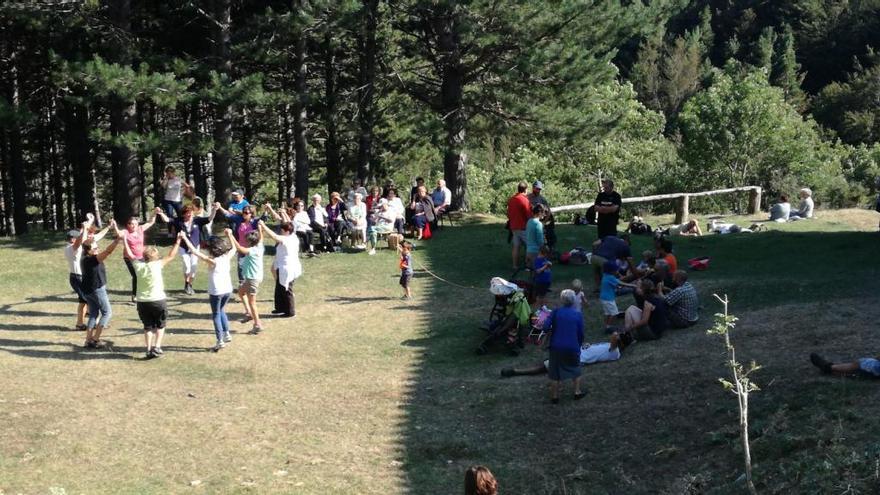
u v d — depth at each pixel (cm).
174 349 1399
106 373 1270
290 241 1606
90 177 3108
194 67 2308
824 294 1431
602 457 927
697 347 1218
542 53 2384
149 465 938
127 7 2288
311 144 3616
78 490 866
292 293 1620
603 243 1611
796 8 9019
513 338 1358
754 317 1324
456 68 2652
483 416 1084
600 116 2622
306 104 2623
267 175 4566
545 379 1214
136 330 1505
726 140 4228
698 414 980
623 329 1388
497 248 2170
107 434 1027
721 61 9325
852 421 859
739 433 895
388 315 1606
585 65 2481
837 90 7481
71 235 1451
